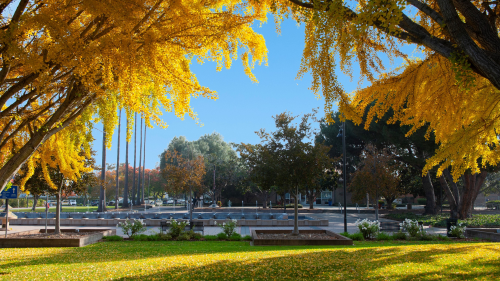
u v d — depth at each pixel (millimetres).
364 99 8320
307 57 6480
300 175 13867
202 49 6883
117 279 5961
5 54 5852
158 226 21203
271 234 15141
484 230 16188
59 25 5629
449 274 6109
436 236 14867
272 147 14609
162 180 61688
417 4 5766
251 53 7602
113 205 60281
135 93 6395
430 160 7238
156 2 6301
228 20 6609
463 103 8336
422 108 8461
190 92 6594
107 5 5617
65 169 9805
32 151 6801
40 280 5926
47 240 12273
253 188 45281
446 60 7816
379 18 5051
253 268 6883
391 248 10195
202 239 14812
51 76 6387
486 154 8523
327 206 54469
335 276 6090
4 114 6875
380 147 31156
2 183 6496
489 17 6555
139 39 6234
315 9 5688
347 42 6027
